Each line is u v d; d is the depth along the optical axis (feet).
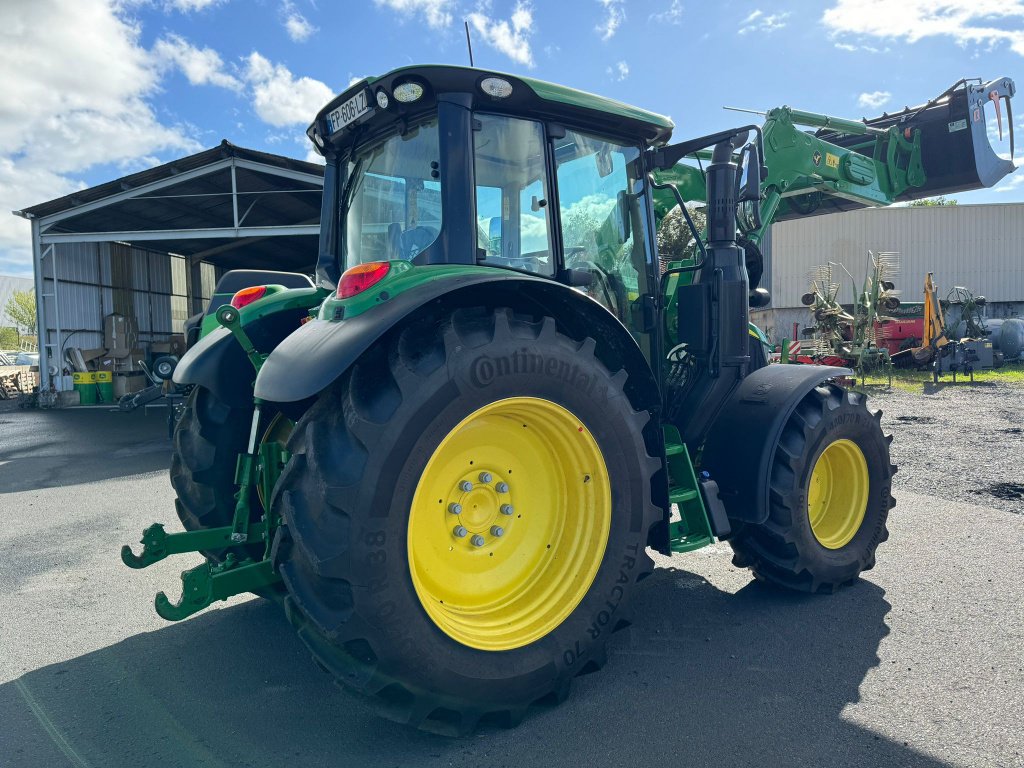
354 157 10.77
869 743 7.18
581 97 9.52
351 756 7.32
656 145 11.22
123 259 59.52
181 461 10.99
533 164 9.47
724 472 10.61
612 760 7.05
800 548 10.61
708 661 9.12
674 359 11.54
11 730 7.93
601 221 10.61
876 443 11.73
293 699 8.59
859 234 83.35
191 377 10.59
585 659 8.22
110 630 10.69
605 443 8.33
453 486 8.03
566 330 9.29
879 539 11.77
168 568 13.51
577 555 8.43
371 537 6.68
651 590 11.70
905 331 50.90
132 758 7.34
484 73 8.61
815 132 20.13
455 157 8.52
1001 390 39.14
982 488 17.62
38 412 45.24
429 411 7.02
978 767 6.73
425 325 7.74
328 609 6.78
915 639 9.53
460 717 7.39
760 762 6.92
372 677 6.84
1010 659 8.89
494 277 7.75
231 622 10.99
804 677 8.61
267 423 10.80
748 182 10.62
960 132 18.11
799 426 10.71
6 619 11.10
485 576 8.35
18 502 19.20
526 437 8.54
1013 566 12.19
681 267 11.84
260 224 58.54
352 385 7.18
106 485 21.30
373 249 10.25
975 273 83.92
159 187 44.86
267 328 11.04
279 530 7.16
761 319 61.31
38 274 47.91
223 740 7.67
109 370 50.80
